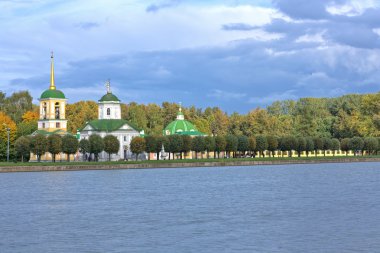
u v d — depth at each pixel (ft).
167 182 617.21
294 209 390.01
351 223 330.54
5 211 386.73
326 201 434.71
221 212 378.32
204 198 462.19
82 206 412.16
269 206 407.23
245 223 332.80
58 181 625.00
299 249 266.57
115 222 338.95
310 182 612.70
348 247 269.85
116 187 555.69
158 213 375.04
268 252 261.03
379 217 351.46
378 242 279.69
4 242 283.18
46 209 396.37
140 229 315.37
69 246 274.16
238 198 461.37
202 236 295.48
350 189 532.32
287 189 536.01
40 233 305.32
